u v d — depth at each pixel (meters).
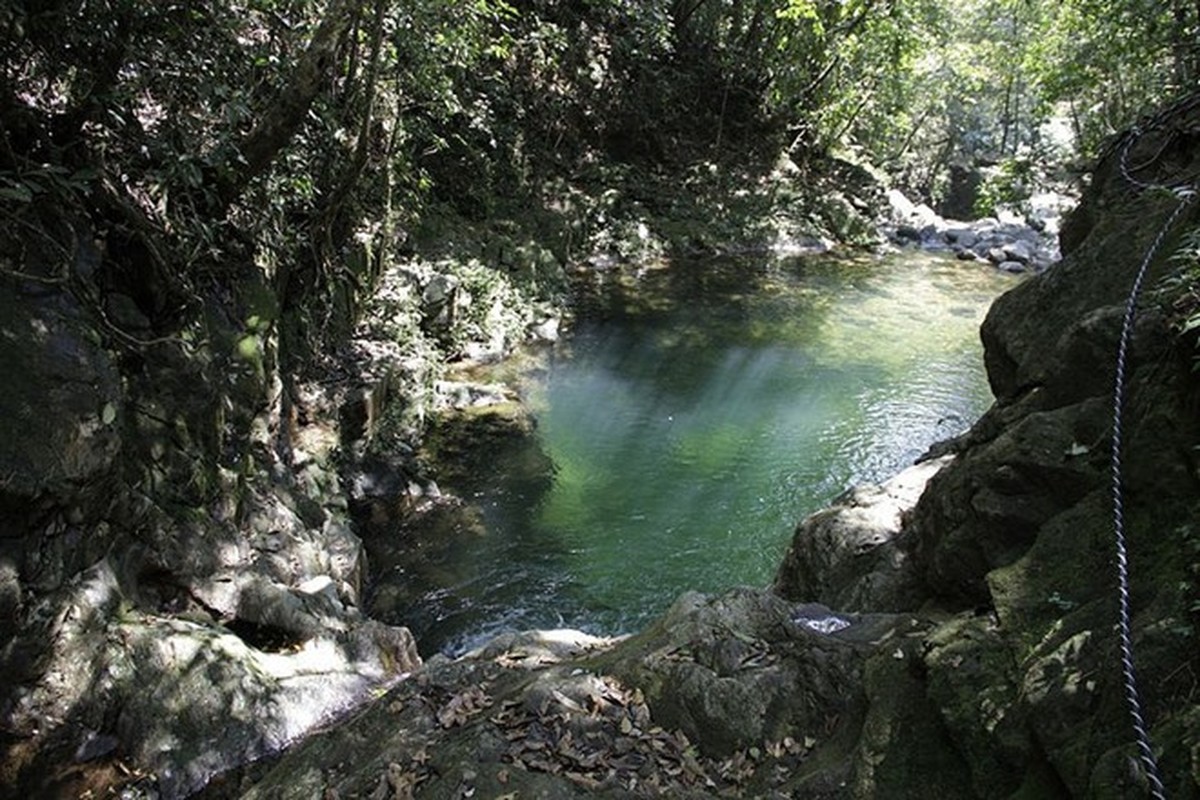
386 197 10.59
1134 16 11.62
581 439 9.48
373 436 8.45
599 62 19.25
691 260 17.67
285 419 7.39
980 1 27.59
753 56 22.45
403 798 3.22
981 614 3.64
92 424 4.82
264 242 7.71
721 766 3.38
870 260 19.08
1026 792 2.77
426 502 8.01
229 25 6.86
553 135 18.28
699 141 21.59
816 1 20.59
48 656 4.49
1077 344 4.53
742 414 10.41
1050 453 4.13
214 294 6.73
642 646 3.98
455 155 14.23
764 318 14.21
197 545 5.60
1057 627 3.16
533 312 12.76
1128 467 3.63
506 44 12.75
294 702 5.05
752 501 8.44
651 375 11.48
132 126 6.06
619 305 14.35
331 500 7.35
